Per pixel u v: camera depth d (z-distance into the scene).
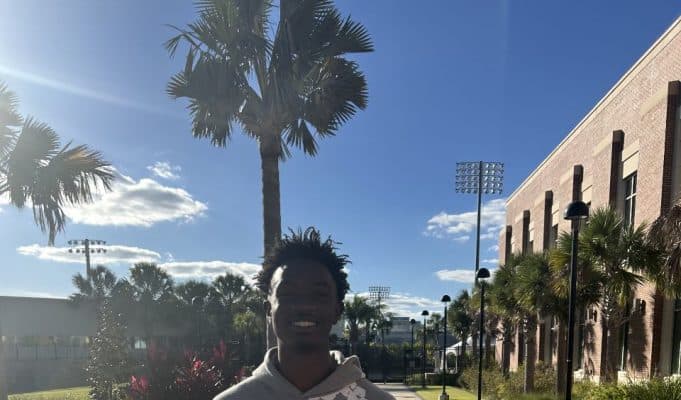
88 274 35.28
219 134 9.80
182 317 37.94
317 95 8.94
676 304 12.62
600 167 18.08
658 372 12.71
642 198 14.45
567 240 12.42
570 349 9.48
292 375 1.58
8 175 8.59
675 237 8.81
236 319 39.97
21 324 31.83
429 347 54.41
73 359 33.16
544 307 14.56
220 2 8.35
